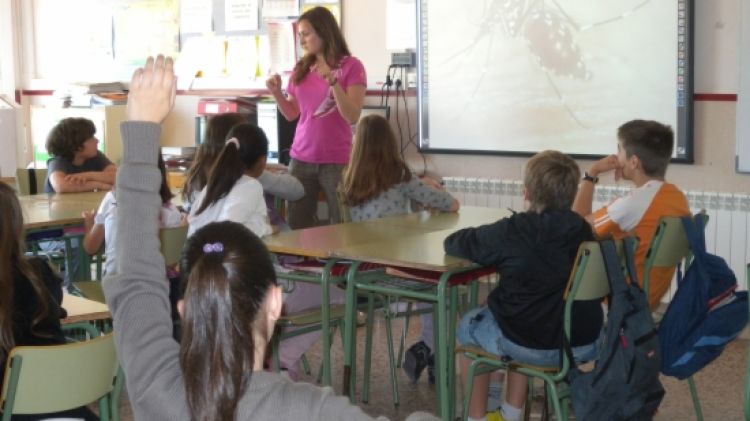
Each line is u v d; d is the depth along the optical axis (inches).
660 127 139.3
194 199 145.4
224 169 134.7
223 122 145.6
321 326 143.3
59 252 187.6
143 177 52.7
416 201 165.5
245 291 48.7
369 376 154.9
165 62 54.1
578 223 115.0
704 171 194.1
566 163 117.0
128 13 281.7
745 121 186.1
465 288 156.7
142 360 50.2
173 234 137.9
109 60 288.5
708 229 190.5
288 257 142.6
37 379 85.0
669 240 127.6
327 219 233.6
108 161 203.9
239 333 48.3
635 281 112.0
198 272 48.8
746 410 100.6
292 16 245.8
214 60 263.0
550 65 207.0
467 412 122.2
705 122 192.9
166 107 53.6
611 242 110.1
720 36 189.0
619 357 106.3
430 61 222.5
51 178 192.5
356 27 235.3
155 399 49.3
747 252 187.0
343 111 189.3
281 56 244.8
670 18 191.5
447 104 221.9
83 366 87.0
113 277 52.1
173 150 236.2
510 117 213.8
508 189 212.5
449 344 133.0
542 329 113.5
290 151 205.6
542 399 151.8
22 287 90.7
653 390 108.7
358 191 160.4
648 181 139.4
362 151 159.6
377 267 139.5
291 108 206.8
